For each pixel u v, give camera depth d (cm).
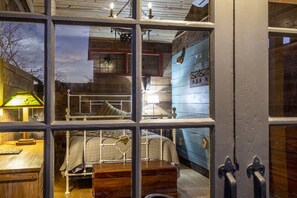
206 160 428
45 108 85
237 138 93
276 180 176
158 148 362
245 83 94
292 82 169
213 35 93
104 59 563
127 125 90
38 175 193
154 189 322
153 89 604
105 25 91
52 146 85
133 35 92
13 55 330
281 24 177
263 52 96
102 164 338
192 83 495
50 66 86
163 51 614
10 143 280
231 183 90
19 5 331
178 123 92
